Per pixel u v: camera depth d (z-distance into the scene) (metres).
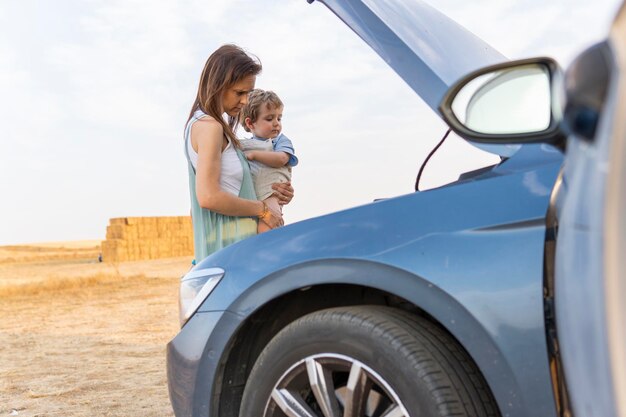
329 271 2.12
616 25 1.18
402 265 1.99
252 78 3.20
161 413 4.63
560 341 1.59
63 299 15.83
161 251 55.09
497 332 1.83
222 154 3.21
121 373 6.21
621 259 1.12
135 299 15.13
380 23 2.39
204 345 2.38
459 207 2.00
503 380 1.82
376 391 2.10
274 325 2.46
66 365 6.82
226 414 2.43
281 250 2.28
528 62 1.58
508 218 1.91
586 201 1.34
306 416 2.15
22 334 9.63
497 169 2.09
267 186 3.58
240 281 2.33
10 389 5.67
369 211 2.16
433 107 2.23
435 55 2.37
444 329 2.12
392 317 2.05
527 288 1.82
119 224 52.53
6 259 61.38
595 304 1.23
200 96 3.21
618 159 1.12
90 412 4.73
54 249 90.06
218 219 3.16
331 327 2.10
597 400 1.24
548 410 1.77
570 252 1.44
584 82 1.10
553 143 1.60
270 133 3.85
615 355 1.12
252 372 2.30
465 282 1.89
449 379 1.91
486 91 1.70
